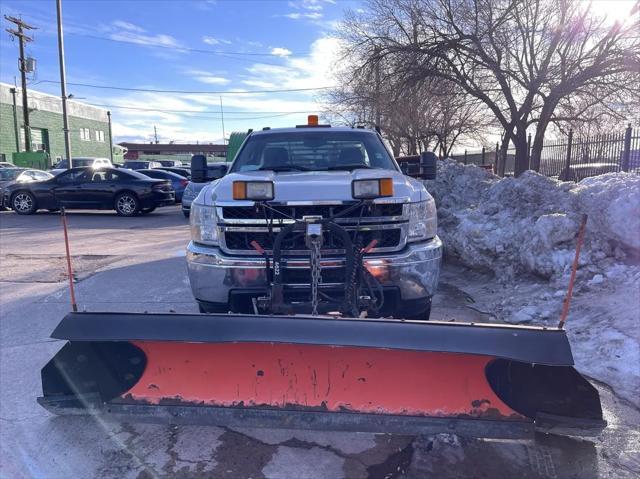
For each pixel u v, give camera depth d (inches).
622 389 145.1
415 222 149.0
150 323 107.4
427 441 123.4
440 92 772.6
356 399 114.8
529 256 237.3
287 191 142.8
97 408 117.3
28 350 178.5
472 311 220.5
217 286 143.9
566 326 187.2
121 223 559.5
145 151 3326.8
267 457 117.5
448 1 730.8
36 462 114.6
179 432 127.6
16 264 320.2
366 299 133.0
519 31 724.7
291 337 102.7
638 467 112.3
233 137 753.0
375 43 806.5
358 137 204.5
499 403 110.6
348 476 110.6
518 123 759.7
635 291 190.9
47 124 1651.1
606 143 522.3
